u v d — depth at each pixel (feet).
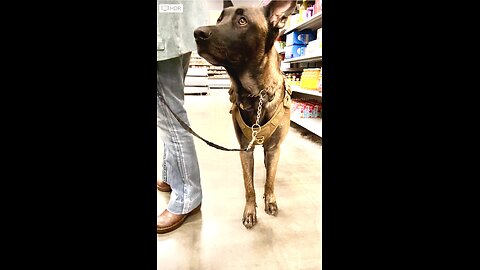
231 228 4.70
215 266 3.85
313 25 10.71
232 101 4.50
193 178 4.91
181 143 4.75
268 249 4.18
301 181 6.53
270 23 3.98
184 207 4.75
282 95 4.41
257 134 4.35
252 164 4.79
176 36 3.96
